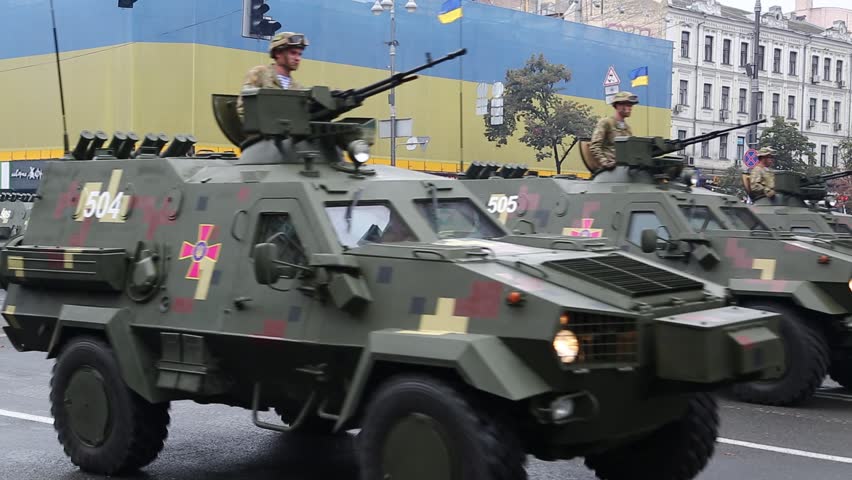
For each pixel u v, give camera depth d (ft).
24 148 105.40
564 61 122.83
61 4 100.63
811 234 37.09
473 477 16.28
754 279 34.71
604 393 17.43
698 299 18.62
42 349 25.08
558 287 17.67
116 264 22.71
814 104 179.73
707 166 163.32
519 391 16.15
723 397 35.06
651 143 38.99
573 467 24.45
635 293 17.63
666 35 156.46
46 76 103.04
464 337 16.92
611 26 160.66
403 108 108.27
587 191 39.27
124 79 94.89
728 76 165.89
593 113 125.70
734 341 17.08
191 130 94.32
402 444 17.22
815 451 26.94
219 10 95.30
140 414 22.38
